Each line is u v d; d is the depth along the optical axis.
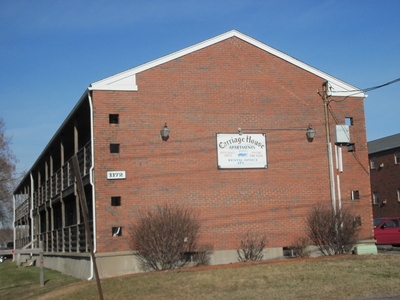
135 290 15.17
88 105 21.53
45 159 34.72
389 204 45.12
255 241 21.06
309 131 22.28
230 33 22.08
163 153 20.66
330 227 21.42
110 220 19.67
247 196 21.36
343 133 22.53
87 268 20.50
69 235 24.66
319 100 22.73
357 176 22.77
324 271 16.00
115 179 19.97
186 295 14.08
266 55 22.39
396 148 44.56
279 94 22.28
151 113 20.72
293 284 14.55
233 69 21.92
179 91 21.16
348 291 13.50
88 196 23.34
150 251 19.23
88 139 26.98
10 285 23.22
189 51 21.50
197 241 20.53
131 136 20.39
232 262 20.59
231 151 21.42
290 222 21.67
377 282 14.34
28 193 45.12
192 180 20.84
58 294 16.75
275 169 21.83
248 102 21.88
